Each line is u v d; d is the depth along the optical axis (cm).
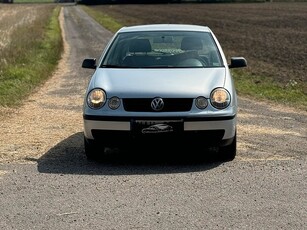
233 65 1102
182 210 698
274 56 3112
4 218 677
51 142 1092
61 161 950
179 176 852
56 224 655
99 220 667
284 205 714
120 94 909
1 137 1132
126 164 934
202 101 902
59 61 2944
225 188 788
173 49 1077
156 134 894
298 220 660
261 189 781
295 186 794
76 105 1551
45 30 5431
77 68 2598
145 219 668
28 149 1030
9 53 2645
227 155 941
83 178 845
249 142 1085
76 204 725
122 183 817
